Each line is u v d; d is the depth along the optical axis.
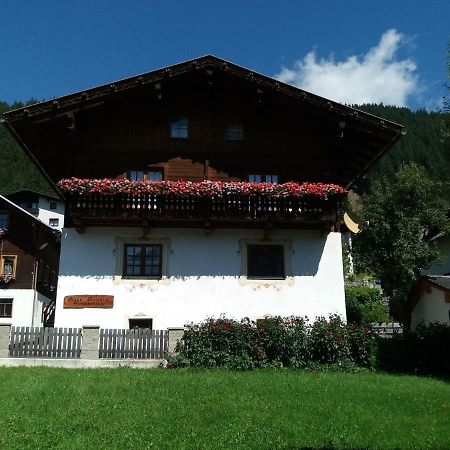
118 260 19.31
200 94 20.98
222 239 19.81
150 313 18.98
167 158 20.38
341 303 19.58
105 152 20.27
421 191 30.78
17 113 18.47
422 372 17.25
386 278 31.39
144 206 18.89
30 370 14.17
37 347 16.22
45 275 38.03
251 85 19.97
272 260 20.00
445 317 22.80
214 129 20.75
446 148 20.41
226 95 21.05
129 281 19.19
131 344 16.42
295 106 20.31
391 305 31.36
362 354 17.12
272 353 16.45
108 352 16.31
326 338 16.64
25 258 35.12
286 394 11.88
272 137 20.91
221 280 19.47
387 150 20.50
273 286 19.58
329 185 19.30
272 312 19.34
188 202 19.00
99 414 9.88
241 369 15.61
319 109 19.94
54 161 21.75
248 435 8.77
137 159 20.30
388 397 11.88
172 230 19.73
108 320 18.83
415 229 30.47
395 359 17.50
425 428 9.45
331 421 9.73
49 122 19.14
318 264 19.88
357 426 9.44
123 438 8.50
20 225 35.56
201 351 15.89
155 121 20.67
